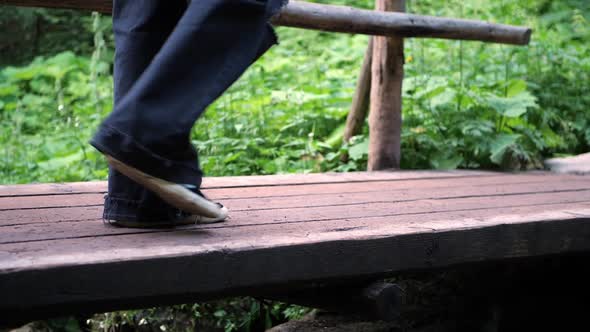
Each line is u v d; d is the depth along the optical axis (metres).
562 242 2.54
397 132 3.95
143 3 1.93
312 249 1.98
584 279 3.18
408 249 2.17
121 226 2.11
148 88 1.78
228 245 1.87
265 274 1.91
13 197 2.61
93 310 1.70
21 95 7.16
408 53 5.71
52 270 1.62
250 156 4.35
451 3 5.95
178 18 1.96
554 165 4.35
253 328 3.12
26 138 5.54
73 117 5.75
